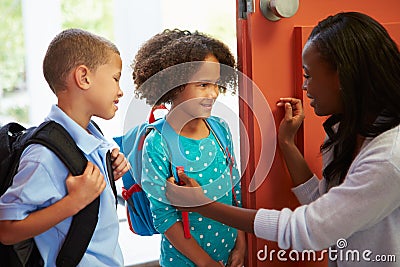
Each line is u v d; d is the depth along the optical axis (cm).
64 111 100
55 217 90
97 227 99
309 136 123
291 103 120
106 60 99
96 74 98
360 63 96
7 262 95
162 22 212
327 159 117
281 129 120
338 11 123
